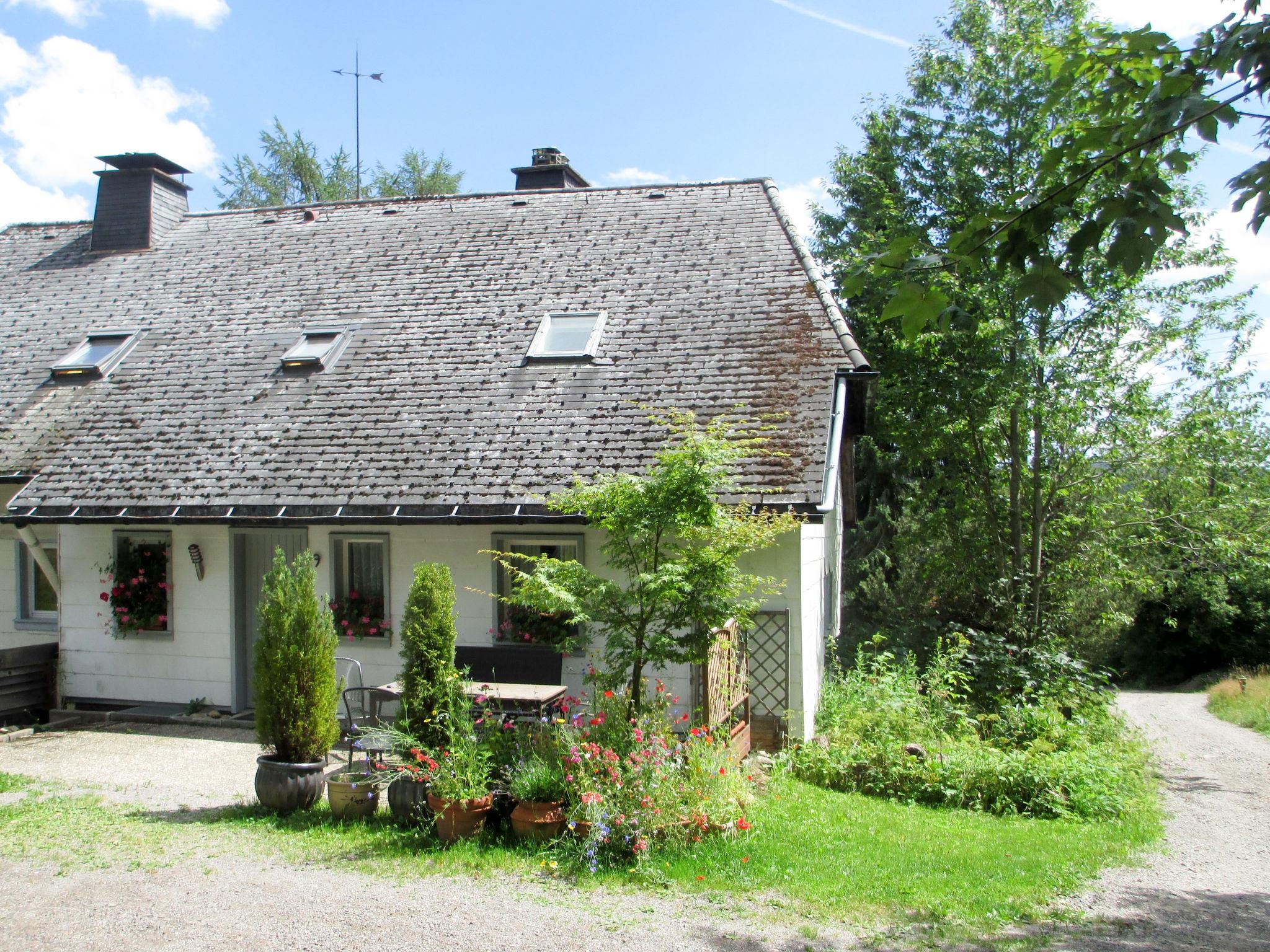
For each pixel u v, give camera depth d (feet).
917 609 68.54
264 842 21.57
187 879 19.21
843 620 76.59
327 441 36.52
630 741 23.11
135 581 37.04
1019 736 38.91
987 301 47.52
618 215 48.34
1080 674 48.01
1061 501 57.31
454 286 44.65
